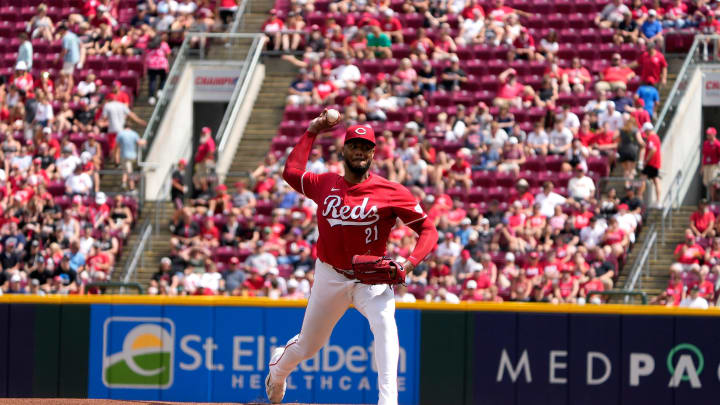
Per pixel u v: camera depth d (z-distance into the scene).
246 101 75.94
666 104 68.00
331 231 25.81
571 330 39.75
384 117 70.94
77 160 69.69
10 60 82.75
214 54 79.69
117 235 64.31
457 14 79.88
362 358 40.16
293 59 77.75
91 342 40.69
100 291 58.59
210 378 40.53
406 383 40.16
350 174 25.80
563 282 55.12
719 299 54.66
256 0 84.62
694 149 72.12
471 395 40.00
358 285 26.00
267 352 40.53
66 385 40.59
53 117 75.12
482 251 58.12
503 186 65.19
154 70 76.81
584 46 77.00
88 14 84.94
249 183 70.06
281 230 61.91
